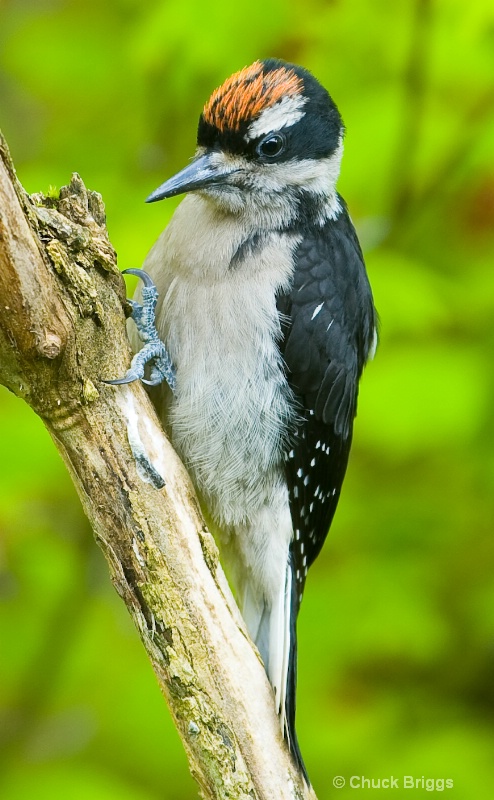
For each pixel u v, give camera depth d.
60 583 10.12
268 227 8.66
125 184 10.29
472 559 10.81
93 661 10.27
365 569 10.50
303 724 9.96
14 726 9.90
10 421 9.66
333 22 10.23
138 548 7.16
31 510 10.07
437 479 10.69
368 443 10.06
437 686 10.81
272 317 8.39
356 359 9.25
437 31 10.12
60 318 6.65
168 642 7.18
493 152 10.33
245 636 7.36
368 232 10.47
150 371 8.32
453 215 10.55
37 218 6.58
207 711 7.18
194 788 9.84
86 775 9.45
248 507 8.74
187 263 8.38
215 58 10.25
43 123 10.93
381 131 10.38
